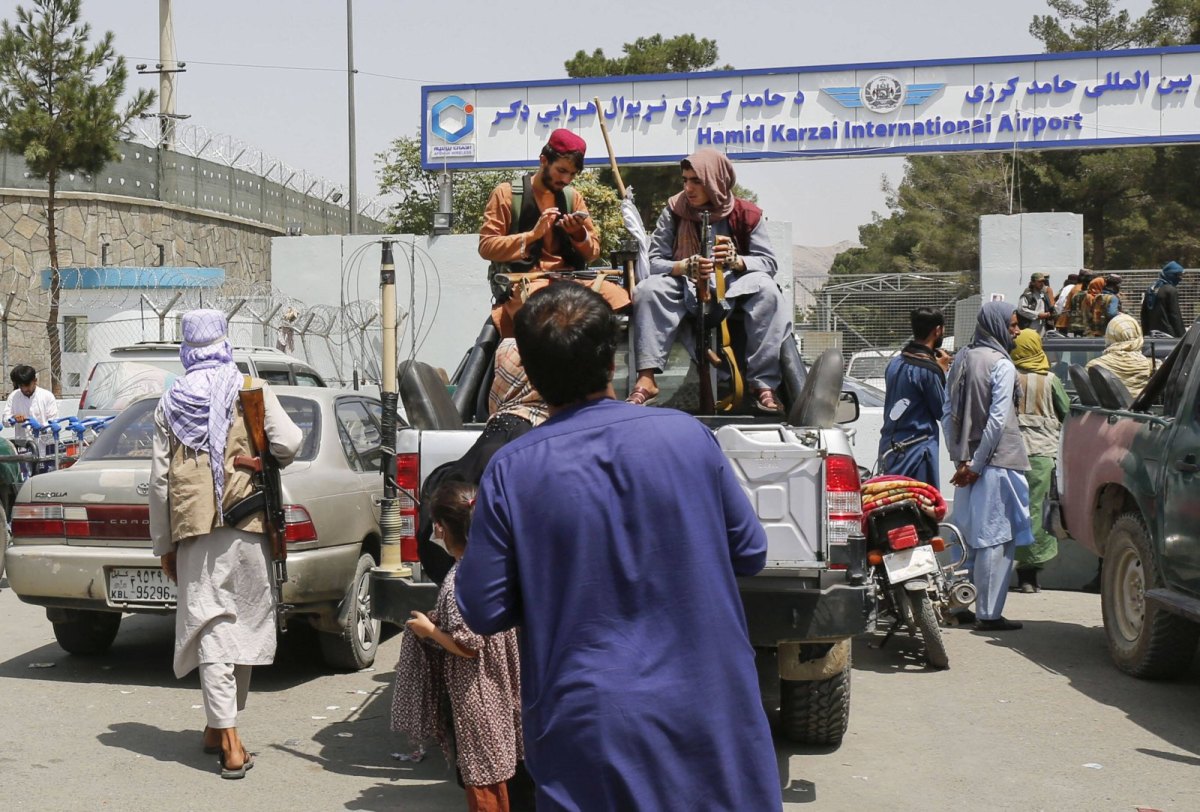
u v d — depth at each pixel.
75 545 6.96
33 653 7.84
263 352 13.48
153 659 7.72
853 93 23.02
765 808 2.79
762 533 2.98
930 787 5.25
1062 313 16.20
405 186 33.59
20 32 19.50
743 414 6.21
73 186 23.62
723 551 2.85
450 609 4.42
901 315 21.09
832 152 23.14
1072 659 7.57
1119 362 9.64
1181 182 34.62
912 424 8.32
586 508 2.79
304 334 20.16
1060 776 5.40
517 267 6.51
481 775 4.54
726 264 5.98
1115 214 37.31
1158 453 6.71
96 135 19.81
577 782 2.71
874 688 6.91
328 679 7.22
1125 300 19.64
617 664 2.73
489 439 5.07
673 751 2.72
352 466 7.59
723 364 6.04
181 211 26.55
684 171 6.24
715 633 2.79
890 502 7.13
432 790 5.29
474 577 2.83
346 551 7.15
